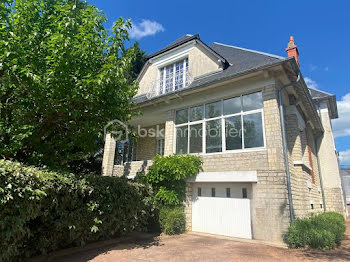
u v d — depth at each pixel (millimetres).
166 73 13508
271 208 6812
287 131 8672
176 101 10266
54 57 4797
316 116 11281
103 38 6105
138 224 7539
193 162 8500
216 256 5234
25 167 4367
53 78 4820
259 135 7660
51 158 6148
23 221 3990
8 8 5219
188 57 12430
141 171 10953
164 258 5086
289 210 6656
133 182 7812
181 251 5676
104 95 5559
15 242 4039
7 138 5332
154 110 11023
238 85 8469
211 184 8383
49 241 5043
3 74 5102
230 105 8680
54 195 4852
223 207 7906
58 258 5039
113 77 5387
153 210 8336
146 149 13641
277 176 6898
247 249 5879
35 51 5074
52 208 4980
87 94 5141
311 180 10367
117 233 7223
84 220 5629
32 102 5359
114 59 5957
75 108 5590
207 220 8156
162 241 6836
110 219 6367
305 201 8023
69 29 5195
